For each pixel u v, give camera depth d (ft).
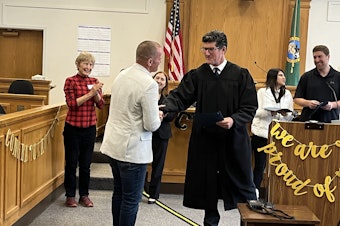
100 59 21.65
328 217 7.77
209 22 21.30
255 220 6.93
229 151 8.65
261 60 21.38
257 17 21.22
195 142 8.79
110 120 9.13
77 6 21.44
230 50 21.38
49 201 13.05
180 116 14.15
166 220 12.08
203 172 8.75
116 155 8.86
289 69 20.48
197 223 11.95
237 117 8.30
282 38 21.25
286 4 21.18
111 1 21.45
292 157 7.74
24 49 22.17
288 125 7.72
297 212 7.28
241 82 8.63
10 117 9.53
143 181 9.20
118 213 9.57
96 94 12.39
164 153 13.38
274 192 7.80
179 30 20.54
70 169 12.73
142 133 8.86
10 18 21.53
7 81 19.70
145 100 8.57
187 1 21.33
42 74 21.77
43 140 11.91
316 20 21.36
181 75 20.30
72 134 12.43
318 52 11.00
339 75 11.26
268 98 13.46
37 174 11.59
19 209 10.29
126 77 8.87
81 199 13.14
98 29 21.53
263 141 13.24
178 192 14.92
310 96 11.38
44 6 21.44
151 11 21.48
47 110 12.00
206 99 8.68
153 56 8.84
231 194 8.71
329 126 7.66
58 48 21.62
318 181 7.74
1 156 9.17
